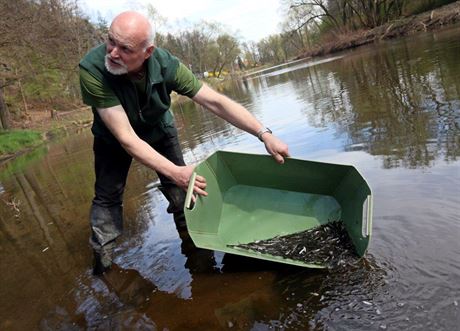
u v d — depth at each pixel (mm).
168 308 2326
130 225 3705
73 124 21297
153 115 2805
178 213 3391
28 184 7141
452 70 7121
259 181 2959
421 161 3443
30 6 20141
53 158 9891
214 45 62625
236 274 2525
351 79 10273
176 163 3309
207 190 2799
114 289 2654
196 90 2863
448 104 4934
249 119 2840
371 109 5922
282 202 2898
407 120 4777
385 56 14258
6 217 5184
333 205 2773
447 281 1976
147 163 2557
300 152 4715
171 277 2646
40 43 19797
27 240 4055
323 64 21250
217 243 2682
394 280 2086
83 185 5754
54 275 3084
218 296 2342
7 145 14695
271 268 2508
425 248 2268
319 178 2773
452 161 3273
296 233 2744
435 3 29781
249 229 2855
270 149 2791
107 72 2469
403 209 2725
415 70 8508
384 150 3979
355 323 1877
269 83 18328
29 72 20547
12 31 17797
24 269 3355
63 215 4551
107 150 2873
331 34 43719
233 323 2084
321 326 1915
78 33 27125
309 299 2125
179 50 60812
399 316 1849
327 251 2469
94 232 2910
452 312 1786
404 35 25562
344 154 4203
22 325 2508
